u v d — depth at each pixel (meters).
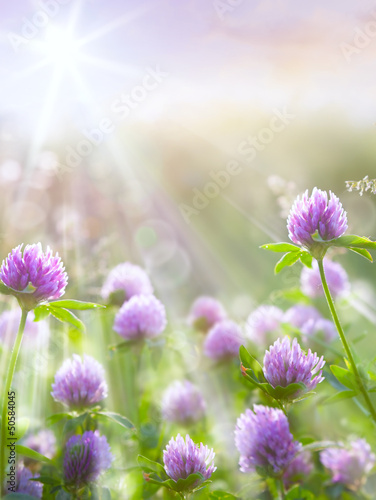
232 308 1.16
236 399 0.80
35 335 0.80
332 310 0.63
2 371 0.74
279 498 0.64
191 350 0.88
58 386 0.68
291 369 0.60
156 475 0.62
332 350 0.72
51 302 0.62
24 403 0.78
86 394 0.68
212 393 0.85
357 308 0.92
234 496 0.65
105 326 0.88
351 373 0.63
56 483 0.64
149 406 0.82
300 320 0.86
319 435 0.75
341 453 0.69
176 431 0.79
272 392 0.61
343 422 0.76
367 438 0.75
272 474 0.64
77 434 0.68
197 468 0.60
